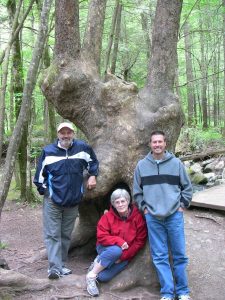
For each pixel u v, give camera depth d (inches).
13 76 323.0
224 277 184.5
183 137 562.9
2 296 150.1
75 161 164.4
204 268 193.6
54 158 163.8
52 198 164.6
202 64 828.0
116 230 161.5
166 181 154.4
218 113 1007.6
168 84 173.8
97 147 173.6
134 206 165.9
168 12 169.5
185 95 933.2
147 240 166.1
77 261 194.9
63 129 161.5
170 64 172.9
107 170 167.3
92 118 174.1
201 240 227.3
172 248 156.9
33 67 146.5
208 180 396.8
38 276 177.9
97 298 154.5
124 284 160.1
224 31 548.7
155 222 155.6
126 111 171.2
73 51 169.6
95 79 173.0
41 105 484.7
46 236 168.6
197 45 949.8
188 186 156.3
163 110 166.6
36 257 199.5
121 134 169.3
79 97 172.4
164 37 170.7
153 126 166.9
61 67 169.0
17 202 323.3
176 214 154.6
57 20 167.9
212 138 592.4
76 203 168.1
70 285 161.6
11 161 151.9
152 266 163.6
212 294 167.8
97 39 180.9
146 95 174.1
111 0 497.4
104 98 170.7
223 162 447.8
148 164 156.3
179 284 156.3
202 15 558.6
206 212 275.3
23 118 150.6
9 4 314.5
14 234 247.3
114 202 158.2
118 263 162.4
